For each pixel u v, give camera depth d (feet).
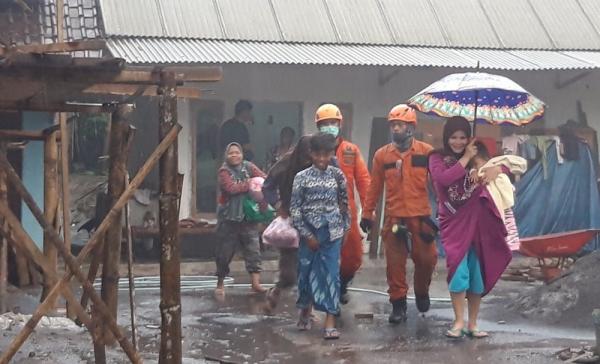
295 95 60.34
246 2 60.85
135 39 56.95
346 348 38.81
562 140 63.52
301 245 40.34
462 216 39.81
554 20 65.21
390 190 42.04
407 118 41.75
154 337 40.01
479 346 38.96
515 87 40.24
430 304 45.60
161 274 31.48
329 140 40.04
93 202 56.80
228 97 59.31
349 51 58.90
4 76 30.55
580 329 41.06
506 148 62.49
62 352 36.96
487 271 39.99
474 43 62.18
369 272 56.59
